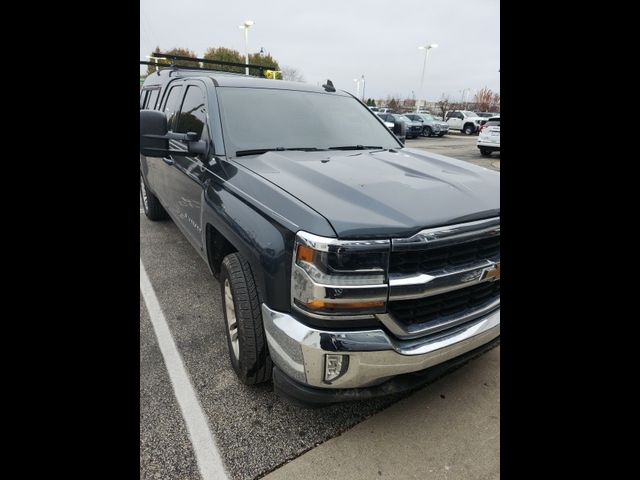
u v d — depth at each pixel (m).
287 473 1.97
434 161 2.96
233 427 2.22
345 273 1.73
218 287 3.80
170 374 2.61
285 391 1.95
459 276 1.94
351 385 1.85
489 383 2.61
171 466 1.99
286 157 2.67
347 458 2.05
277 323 1.89
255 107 3.15
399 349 1.84
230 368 2.68
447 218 1.93
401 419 2.31
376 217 1.84
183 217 3.52
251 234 2.07
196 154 2.89
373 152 3.10
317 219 1.80
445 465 2.03
